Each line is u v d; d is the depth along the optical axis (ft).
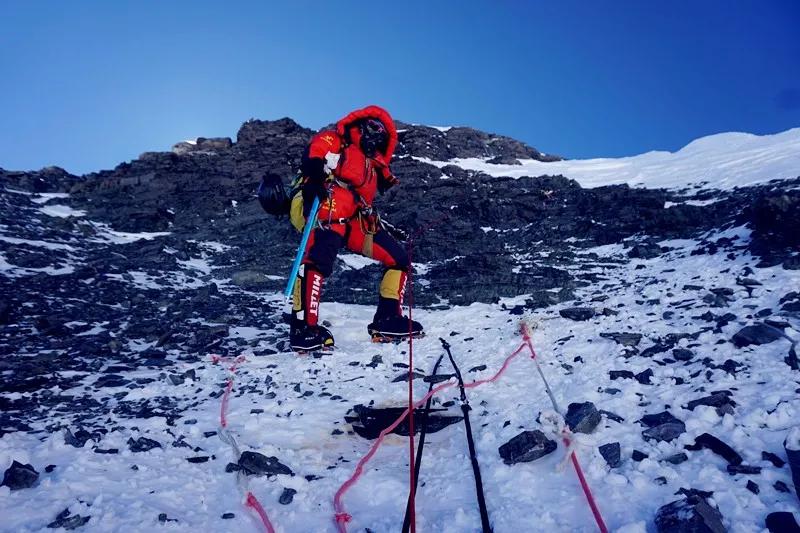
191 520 9.83
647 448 10.84
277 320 29.78
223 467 11.97
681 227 42.16
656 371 14.85
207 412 15.69
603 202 55.11
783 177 47.75
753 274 24.53
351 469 11.91
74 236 54.85
